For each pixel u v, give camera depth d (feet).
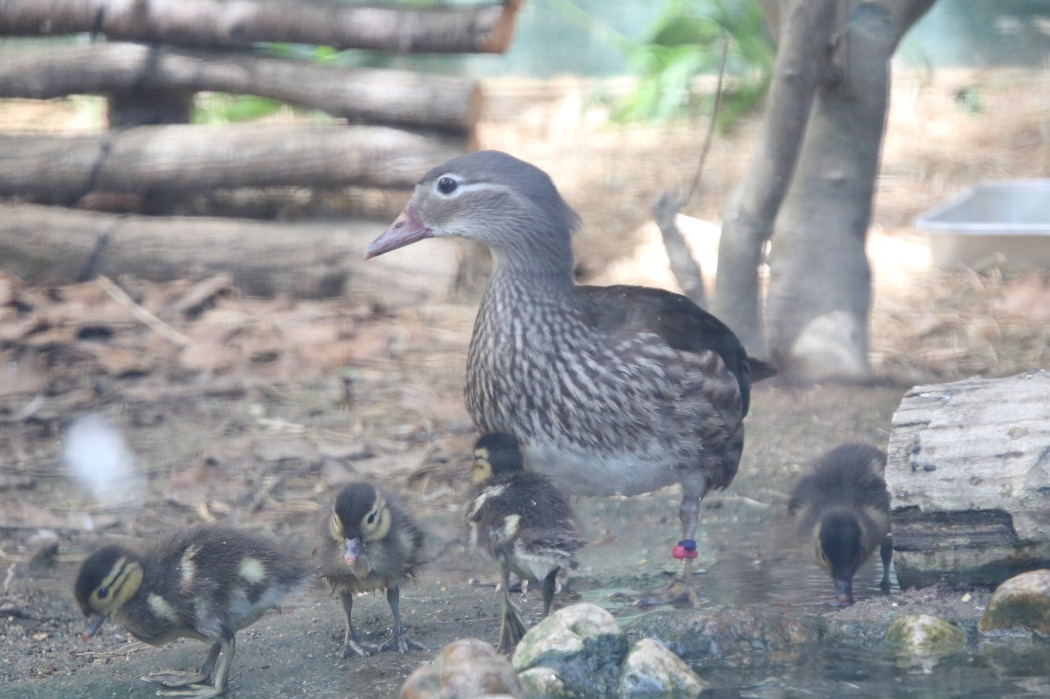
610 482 27.89
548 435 27.55
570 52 79.82
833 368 40.83
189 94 53.67
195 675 23.56
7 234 49.08
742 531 31.60
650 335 27.12
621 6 79.30
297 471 35.40
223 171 50.39
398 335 45.68
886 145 69.62
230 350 43.91
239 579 23.32
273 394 40.78
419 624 26.27
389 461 35.99
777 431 37.29
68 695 22.62
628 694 21.86
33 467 35.60
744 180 39.45
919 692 21.50
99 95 53.67
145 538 31.32
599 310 27.81
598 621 22.80
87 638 23.02
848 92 39.50
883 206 61.41
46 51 52.34
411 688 20.86
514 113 74.95
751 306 39.65
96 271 49.21
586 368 26.94
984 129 71.05
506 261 28.07
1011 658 22.99
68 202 51.29
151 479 34.78
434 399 40.19
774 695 21.58
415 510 32.96
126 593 23.06
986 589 25.58
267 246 48.98
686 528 27.81
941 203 61.36
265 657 24.49
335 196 53.72
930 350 44.11
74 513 32.81
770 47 71.05
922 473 25.76
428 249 49.47
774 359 41.39
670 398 26.96
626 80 78.95
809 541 28.99
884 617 24.73
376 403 40.11
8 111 62.08
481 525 25.29
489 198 27.99
